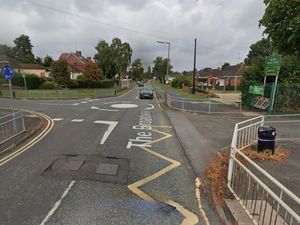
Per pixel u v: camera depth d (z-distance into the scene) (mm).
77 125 13250
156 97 36344
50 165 7281
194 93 44812
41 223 4500
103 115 16922
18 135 10555
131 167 7316
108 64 74312
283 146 9445
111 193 5656
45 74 76562
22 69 72438
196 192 5812
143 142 10094
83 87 55312
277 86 19953
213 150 9102
